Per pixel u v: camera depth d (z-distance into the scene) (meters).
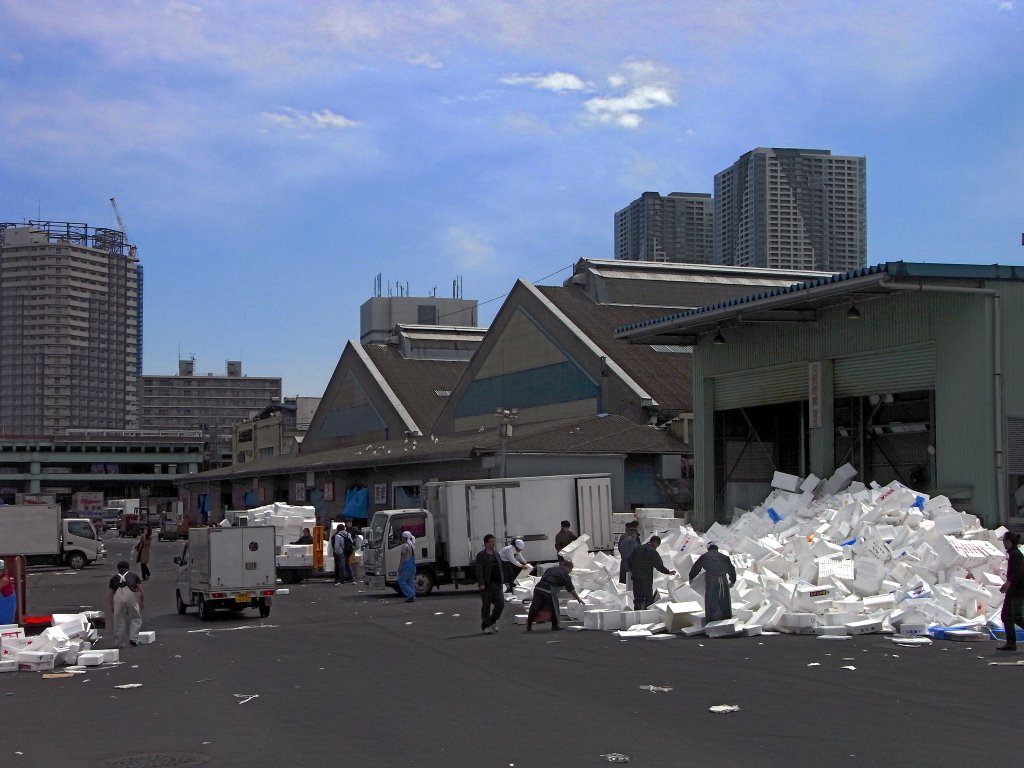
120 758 10.26
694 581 21.56
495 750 10.16
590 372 54.88
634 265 69.06
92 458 141.88
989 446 28.69
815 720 11.37
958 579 20.36
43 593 38.06
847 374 33.81
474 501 34.97
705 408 40.22
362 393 80.94
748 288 69.69
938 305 30.23
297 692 14.20
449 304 142.38
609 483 36.88
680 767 9.35
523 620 23.50
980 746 10.02
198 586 27.84
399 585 31.12
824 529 26.19
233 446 121.31
